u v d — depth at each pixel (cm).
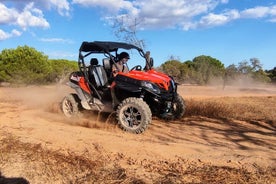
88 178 411
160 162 471
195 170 439
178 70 2481
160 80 702
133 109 674
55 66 2712
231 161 476
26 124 707
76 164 457
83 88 783
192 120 790
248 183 398
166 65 2445
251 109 944
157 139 609
